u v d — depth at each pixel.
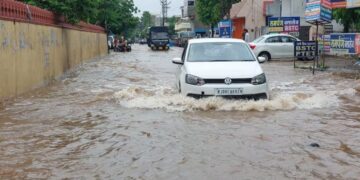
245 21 49.88
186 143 6.82
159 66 23.73
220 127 7.85
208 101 9.37
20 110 9.93
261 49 26.23
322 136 7.24
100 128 7.96
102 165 5.82
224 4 59.06
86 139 7.20
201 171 5.51
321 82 14.98
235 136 7.22
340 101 10.62
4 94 11.16
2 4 11.27
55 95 12.38
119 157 6.15
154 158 6.07
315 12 18.50
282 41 26.53
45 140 7.18
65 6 19.61
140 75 18.36
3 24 11.12
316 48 19.39
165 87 13.69
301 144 6.73
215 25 62.72
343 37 18.42
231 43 11.12
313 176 5.31
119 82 15.70
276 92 12.29
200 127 7.86
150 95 11.47
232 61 10.44
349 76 16.36
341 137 7.17
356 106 9.95
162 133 7.46
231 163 5.81
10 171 5.64
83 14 21.77
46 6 19.06
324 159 5.97
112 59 31.84
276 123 8.16
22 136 7.47
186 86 9.73
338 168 5.60
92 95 12.23
